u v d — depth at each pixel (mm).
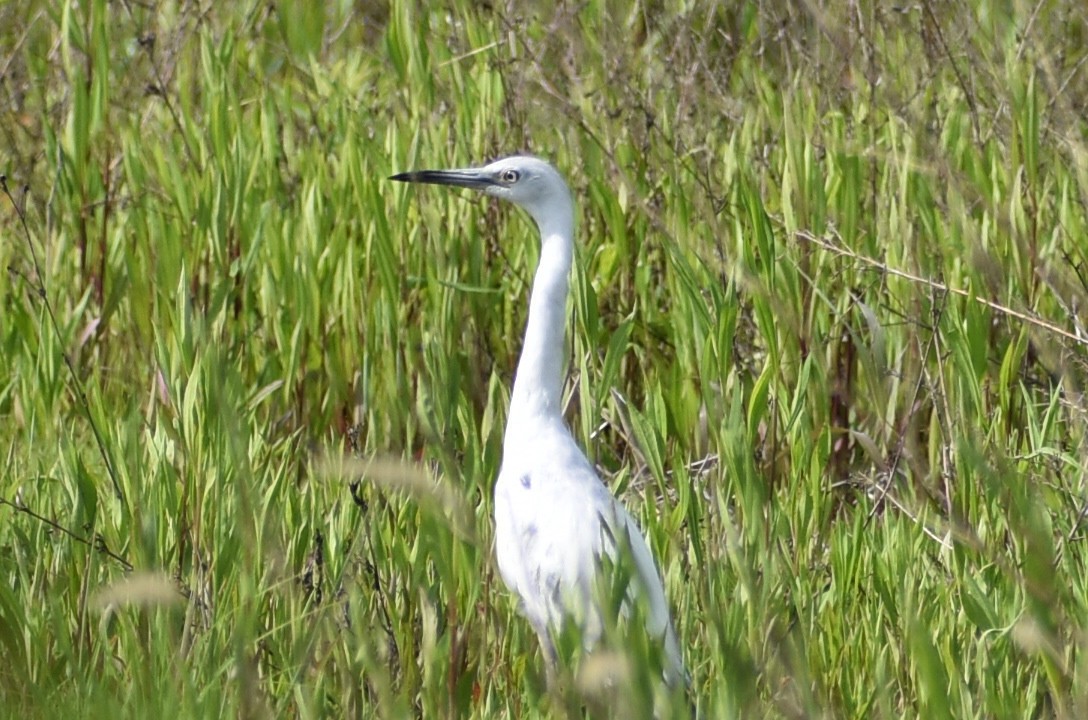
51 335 10805
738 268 9750
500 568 9156
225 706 7102
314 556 8258
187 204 12578
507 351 12656
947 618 8211
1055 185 12133
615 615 6152
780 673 6988
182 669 6863
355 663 7277
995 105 12609
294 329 12047
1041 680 8156
